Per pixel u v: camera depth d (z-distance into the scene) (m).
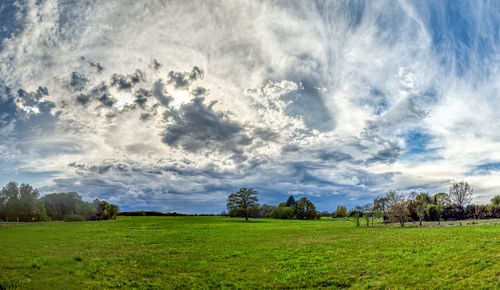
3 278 17.83
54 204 124.06
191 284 17.52
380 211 73.25
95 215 130.88
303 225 78.12
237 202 129.12
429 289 14.46
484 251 21.55
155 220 117.12
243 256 26.03
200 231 56.56
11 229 58.19
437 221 71.31
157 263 23.28
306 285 16.69
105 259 24.80
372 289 15.36
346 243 32.50
